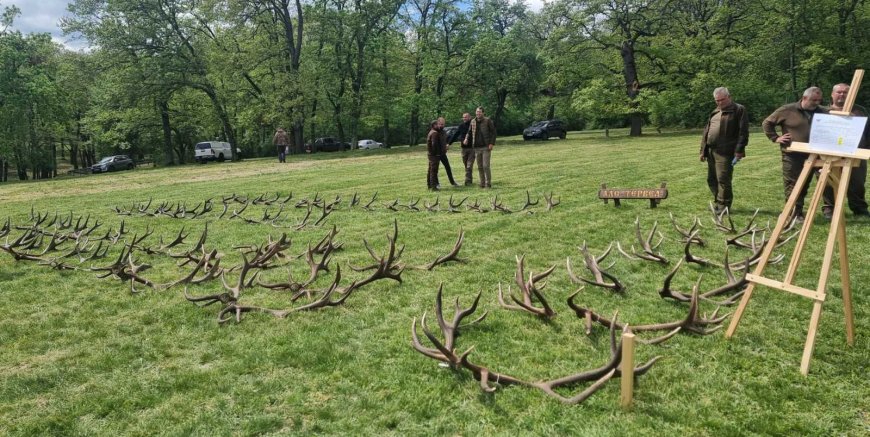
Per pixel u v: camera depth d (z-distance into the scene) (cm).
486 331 403
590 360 352
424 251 657
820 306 321
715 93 766
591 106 3161
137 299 510
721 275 516
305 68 3375
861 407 290
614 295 472
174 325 438
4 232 902
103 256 686
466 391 315
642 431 271
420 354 366
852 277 491
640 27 3212
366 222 865
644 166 1462
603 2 3125
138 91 3153
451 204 939
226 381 338
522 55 3606
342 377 340
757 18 3416
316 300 488
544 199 986
